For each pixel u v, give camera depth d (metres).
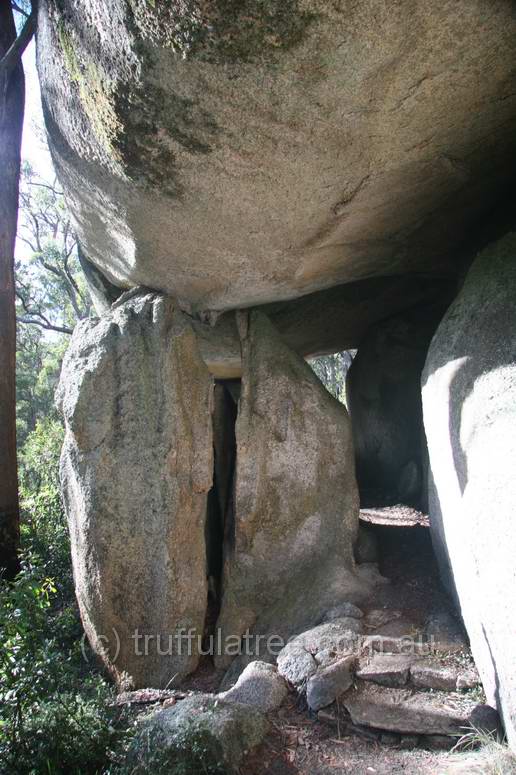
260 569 4.88
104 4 2.62
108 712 3.25
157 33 2.57
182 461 4.61
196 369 4.86
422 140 3.32
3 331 6.15
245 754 3.08
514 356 3.26
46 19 3.28
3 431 6.07
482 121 3.27
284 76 2.68
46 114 3.82
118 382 4.73
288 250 4.45
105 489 4.57
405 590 4.45
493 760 2.75
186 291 5.19
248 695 3.54
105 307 6.25
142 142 3.24
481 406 3.27
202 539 4.68
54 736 2.89
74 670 3.70
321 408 5.18
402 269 5.50
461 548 3.50
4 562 5.90
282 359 5.31
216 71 2.69
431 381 3.98
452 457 3.53
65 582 5.75
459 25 2.52
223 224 4.04
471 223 4.70
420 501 6.34
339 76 2.70
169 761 2.78
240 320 5.57
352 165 3.43
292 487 5.00
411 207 4.18
